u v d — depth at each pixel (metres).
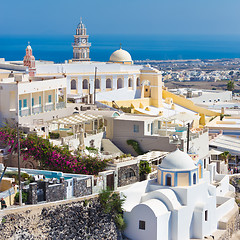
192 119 90.25
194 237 62.03
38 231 50.62
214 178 77.25
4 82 75.62
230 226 68.19
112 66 116.62
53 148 63.44
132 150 76.19
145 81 121.81
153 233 57.50
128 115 82.25
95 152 69.88
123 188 63.25
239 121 113.00
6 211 48.78
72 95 97.94
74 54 151.12
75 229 54.09
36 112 73.81
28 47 99.94
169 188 61.25
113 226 58.09
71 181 55.50
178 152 62.88
